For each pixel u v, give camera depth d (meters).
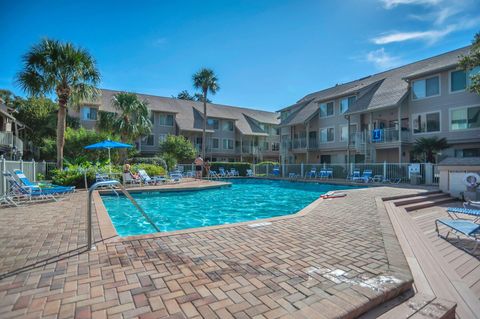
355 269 3.32
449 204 10.14
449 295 2.89
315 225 5.63
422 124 20.20
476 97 17.42
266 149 42.00
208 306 2.46
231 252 3.93
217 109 39.66
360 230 5.23
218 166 27.25
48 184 12.55
